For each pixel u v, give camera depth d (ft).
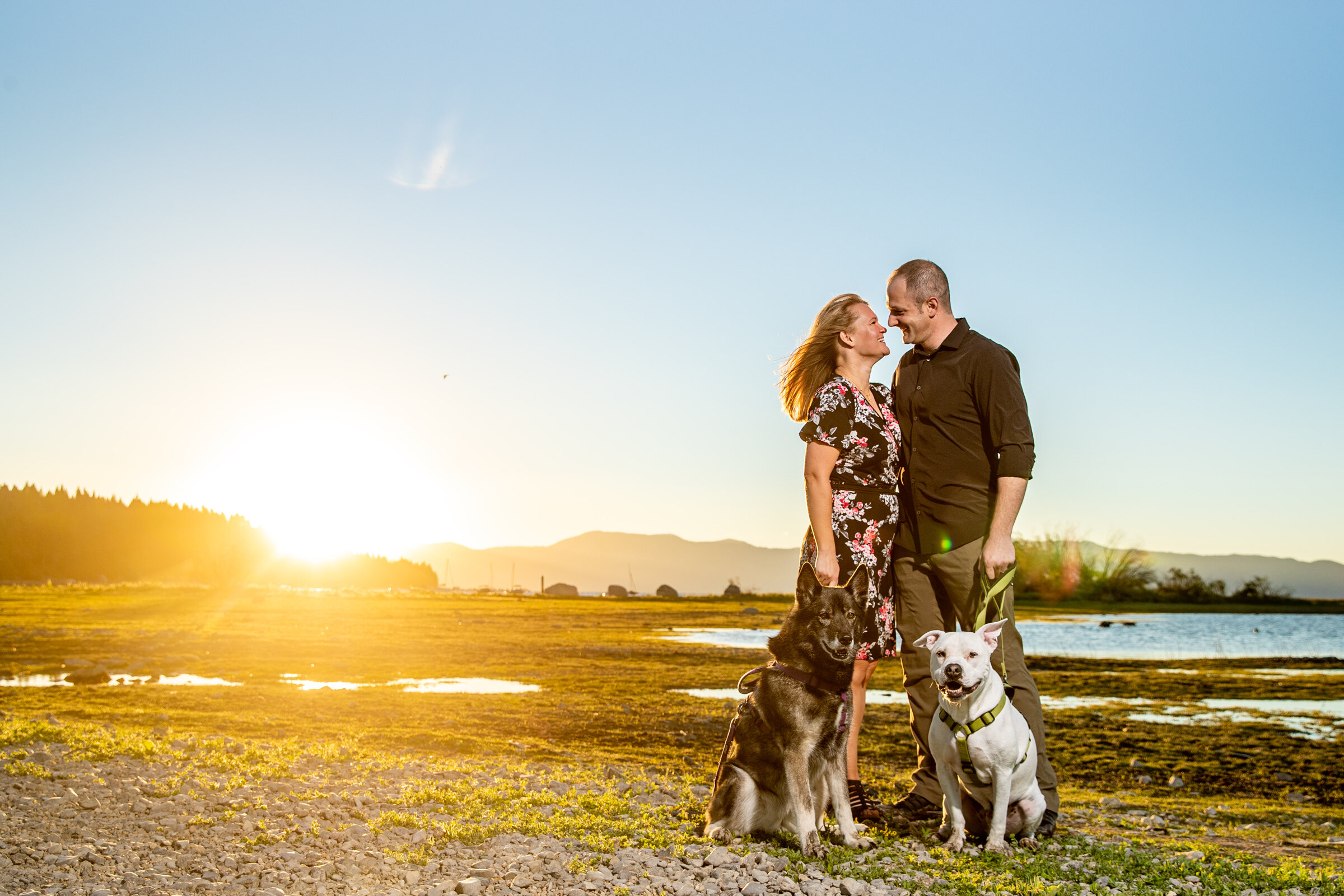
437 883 13.83
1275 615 211.82
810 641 15.30
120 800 18.42
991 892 13.53
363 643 81.92
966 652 15.03
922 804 18.44
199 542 505.66
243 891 13.23
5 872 13.58
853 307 17.99
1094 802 28.32
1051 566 272.31
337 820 17.47
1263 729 45.98
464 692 49.85
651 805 19.77
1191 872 15.55
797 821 15.23
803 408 18.75
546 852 15.28
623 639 96.89
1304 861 19.39
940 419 17.53
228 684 52.08
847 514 17.31
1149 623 175.01
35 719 33.60
